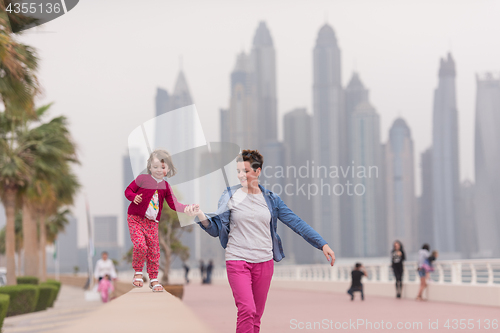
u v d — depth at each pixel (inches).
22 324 670.5
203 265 2250.2
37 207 1364.4
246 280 218.7
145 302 124.6
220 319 564.7
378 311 655.1
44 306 953.5
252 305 215.0
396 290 954.7
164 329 74.5
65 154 1052.5
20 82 581.9
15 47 564.4
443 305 753.0
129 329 74.7
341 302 844.6
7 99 597.9
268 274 225.5
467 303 776.3
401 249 951.6
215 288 1627.7
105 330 73.4
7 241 986.1
